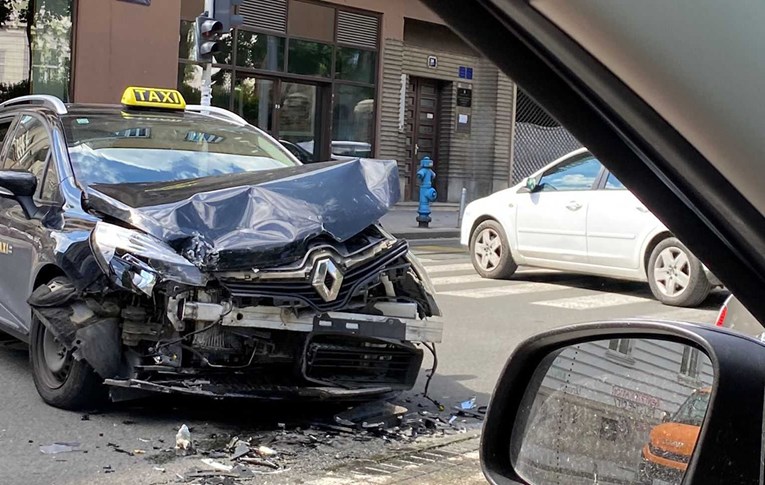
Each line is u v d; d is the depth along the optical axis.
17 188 5.68
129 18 16.92
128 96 6.78
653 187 1.55
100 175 5.78
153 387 4.87
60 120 6.27
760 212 1.51
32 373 5.86
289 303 4.93
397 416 5.50
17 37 16.16
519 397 2.05
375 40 21.27
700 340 1.63
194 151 6.38
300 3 19.77
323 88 20.52
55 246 5.17
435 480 4.38
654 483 1.69
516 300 10.50
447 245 16.94
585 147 1.53
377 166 5.78
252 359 5.07
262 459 4.63
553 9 1.36
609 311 9.83
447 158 23.86
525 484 1.95
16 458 4.47
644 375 1.77
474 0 1.42
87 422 5.12
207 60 12.99
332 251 5.02
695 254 1.60
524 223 11.79
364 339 5.27
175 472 4.37
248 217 5.09
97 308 4.95
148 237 4.83
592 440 1.87
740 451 1.45
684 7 1.32
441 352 7.53
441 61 23.19
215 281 4.82
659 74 1.40
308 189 5.41
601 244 10.86
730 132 1.43
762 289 1.60
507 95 24.11
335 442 4.99
